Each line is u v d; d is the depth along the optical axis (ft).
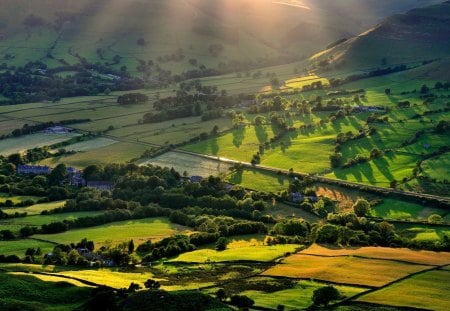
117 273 488.85
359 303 391.65
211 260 518.78
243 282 448.24
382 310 378.32
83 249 549.13
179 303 380.58
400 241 555.28
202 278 465.47
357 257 496.23
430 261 480.64
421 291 410.31
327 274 453.99
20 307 385.91
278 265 490.90
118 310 383.04
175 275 479.41
